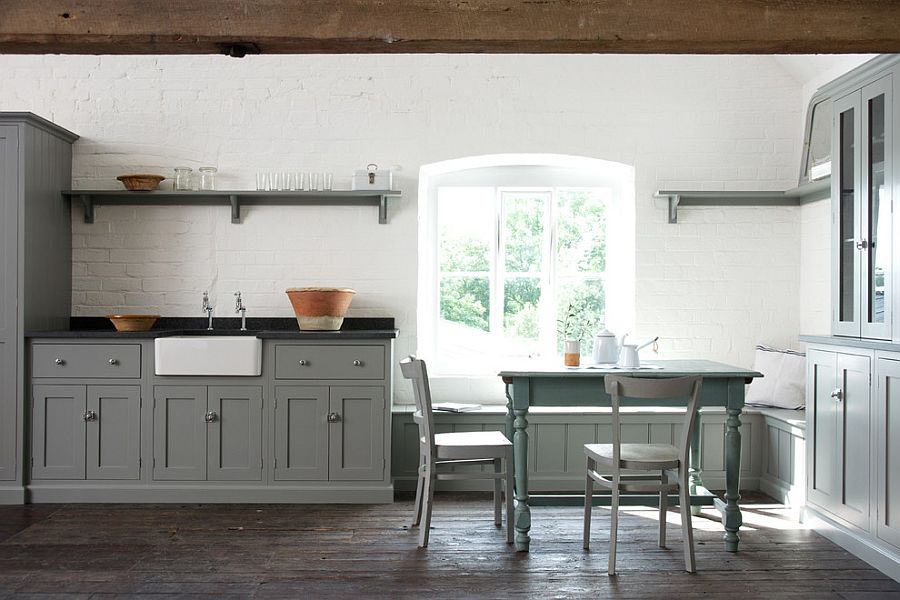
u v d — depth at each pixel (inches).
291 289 193.0
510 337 219.6
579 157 209.5
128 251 206.1
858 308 147.8
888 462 134.2
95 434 182.9
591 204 219.8
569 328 218.7
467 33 116.1
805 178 201.6
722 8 116.7
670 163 209.0
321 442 183.9
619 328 218.1
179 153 206.5
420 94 208.1
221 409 183.8
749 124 209.5
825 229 196.9
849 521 147.6
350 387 183.6
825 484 157.3
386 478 183.8
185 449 183.5
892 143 137.6
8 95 205.5
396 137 207.9
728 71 209.2
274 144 207.2
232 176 206.8
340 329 205.6
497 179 219.8
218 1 115.4
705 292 209.5
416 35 116.0
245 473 183.6
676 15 116.5
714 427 193.9
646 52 121.4
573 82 208.8
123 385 183.0
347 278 207.8
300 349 183.5
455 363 218.7
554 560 142.2
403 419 194.9
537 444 193.8
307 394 183.6
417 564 139.9
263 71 207.3
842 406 150.0
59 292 198.8
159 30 115.2
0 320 181.6
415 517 163.9
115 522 166.6
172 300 206.4
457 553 146.0
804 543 152.4
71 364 182.7
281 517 170.9
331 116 207.3
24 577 133.3
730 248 209.6
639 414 193.2
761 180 209.0
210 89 206.8
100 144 206.2
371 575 134.2
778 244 209.9
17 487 181.6
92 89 206.2
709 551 147.6
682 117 209.2
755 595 125.5
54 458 182.9
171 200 205.8
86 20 115.0
